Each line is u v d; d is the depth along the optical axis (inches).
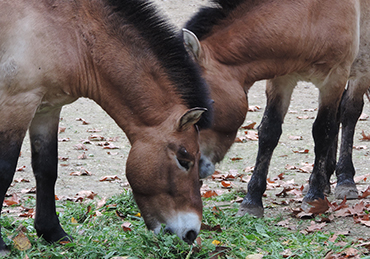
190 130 175.2
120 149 382.9
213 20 239.3
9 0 176.2
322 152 260.4
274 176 326.6
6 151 174.6
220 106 226.4
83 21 181.3
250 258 182.5
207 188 297.6
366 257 180.9
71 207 251.3
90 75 183.9
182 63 183.6
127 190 275.9
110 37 182.1
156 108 178.1
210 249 185.0
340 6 248.2
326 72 255.1
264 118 266.8
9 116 173.9
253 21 235.8
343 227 227.0
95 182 308.0
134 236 202.7
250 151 382.6
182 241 174.7
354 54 261.1
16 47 173.0
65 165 338.6
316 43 244.8
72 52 179.6
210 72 226.2
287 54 240.8
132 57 180.9
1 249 177.3
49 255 180.2
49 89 179.3
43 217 197.8
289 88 267.4
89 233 210.5
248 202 250.2
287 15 237.0
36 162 199.8
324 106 262.4
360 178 313.9
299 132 428.1
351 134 300.4
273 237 212.4
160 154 173.0
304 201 258.7
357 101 303.7
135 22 183.5
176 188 173.5
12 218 227.6
